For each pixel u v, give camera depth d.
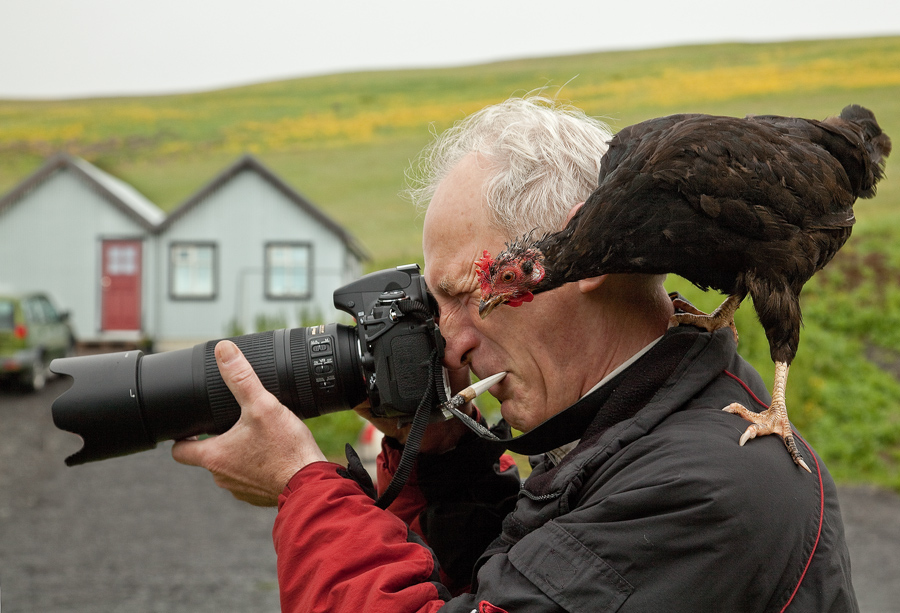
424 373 1.74
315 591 1.51
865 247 18.70
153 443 1.82
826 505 1.47
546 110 1.83
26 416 12.62
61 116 57.97
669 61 57.28
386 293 1.78
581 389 1.69
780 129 2.14
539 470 1.82
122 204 19.62
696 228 1.90
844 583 1.43
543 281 1.65
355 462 1.74
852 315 15.38
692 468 1.37
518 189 1.71
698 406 1.52
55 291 19.72
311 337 1.85
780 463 1.44
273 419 1.71
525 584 1.39
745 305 10.46
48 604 5.79
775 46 58.41
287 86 66.94
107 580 6.34
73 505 8.55
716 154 1.93
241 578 6.40
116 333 19.80
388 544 1.55
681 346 1.58
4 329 13.77
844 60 50.75
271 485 1.71
